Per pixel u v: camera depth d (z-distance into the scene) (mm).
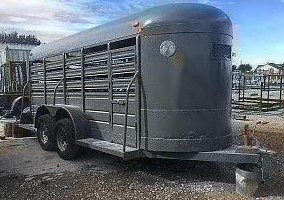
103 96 6066
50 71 7855
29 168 6125
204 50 5043
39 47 8617
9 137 9562
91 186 5039
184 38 5000
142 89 5242
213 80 5105
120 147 5465
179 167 5895
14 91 14000
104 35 5973
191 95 5039
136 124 5332
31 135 9625
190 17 5012
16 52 17344
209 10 5172
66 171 5867
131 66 5398
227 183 5086
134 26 5316
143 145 5270
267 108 16094
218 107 5172
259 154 4758
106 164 6242
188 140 5051
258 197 4496
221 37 5168
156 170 5758
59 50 7359
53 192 4836
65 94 7238
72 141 6461
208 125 5094
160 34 5066
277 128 10484
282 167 5875
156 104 5141
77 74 6777
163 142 5113
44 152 7352
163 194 4648
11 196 4727
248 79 26375
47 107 7316
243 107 16344
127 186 5004
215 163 6090
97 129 6246
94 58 6250
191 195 4598
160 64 5086
